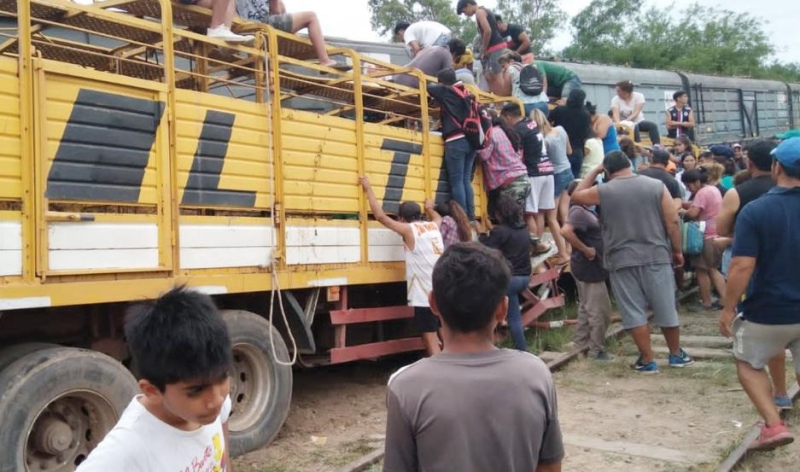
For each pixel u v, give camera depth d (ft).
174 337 6.72
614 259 24.73
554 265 32.09
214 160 17.34
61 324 16.43
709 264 34.73
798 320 15.78
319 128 20.26
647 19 172.76
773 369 18.94
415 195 24.16
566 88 41.06
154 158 16.06
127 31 17.53
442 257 8.48
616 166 24.75
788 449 17.76
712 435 18.54
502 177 27.63
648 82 61.67
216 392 6.90
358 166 21.65
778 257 15.74
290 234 19.27
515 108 30.27
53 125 14.21
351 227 21.39
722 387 22.80
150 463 6.82
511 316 26.43
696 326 31.91
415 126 28.53
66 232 14.30
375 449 17.97
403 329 25.84
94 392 14.67
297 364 21.83
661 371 24.97
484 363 7.92
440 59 29.22
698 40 171.42
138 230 15.61
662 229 24.63
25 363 13.87
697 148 53.72
